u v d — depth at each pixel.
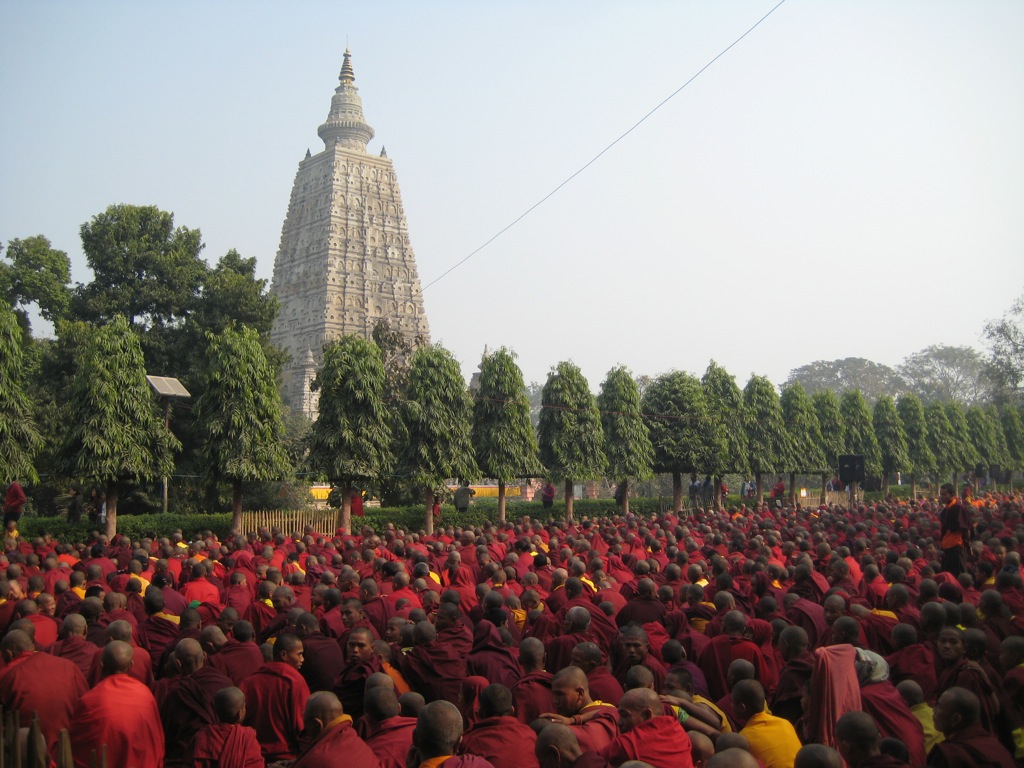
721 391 54.88
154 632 12.61
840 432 64.75
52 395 45.12
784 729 8.02
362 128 112.00
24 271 51.25
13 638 9.62
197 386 47.50
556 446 43.88
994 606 12.48
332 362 35.41
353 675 10.40
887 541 24.12
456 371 38.88
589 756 6.98
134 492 45.09
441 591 16.06
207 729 8.20
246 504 48.69
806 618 12.69
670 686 9.45
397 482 40.81
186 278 49.31
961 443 76.31
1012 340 83.62
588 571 18.19
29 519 34.72
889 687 8.79
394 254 106.56
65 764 7.26
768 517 34.66
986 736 7.57
